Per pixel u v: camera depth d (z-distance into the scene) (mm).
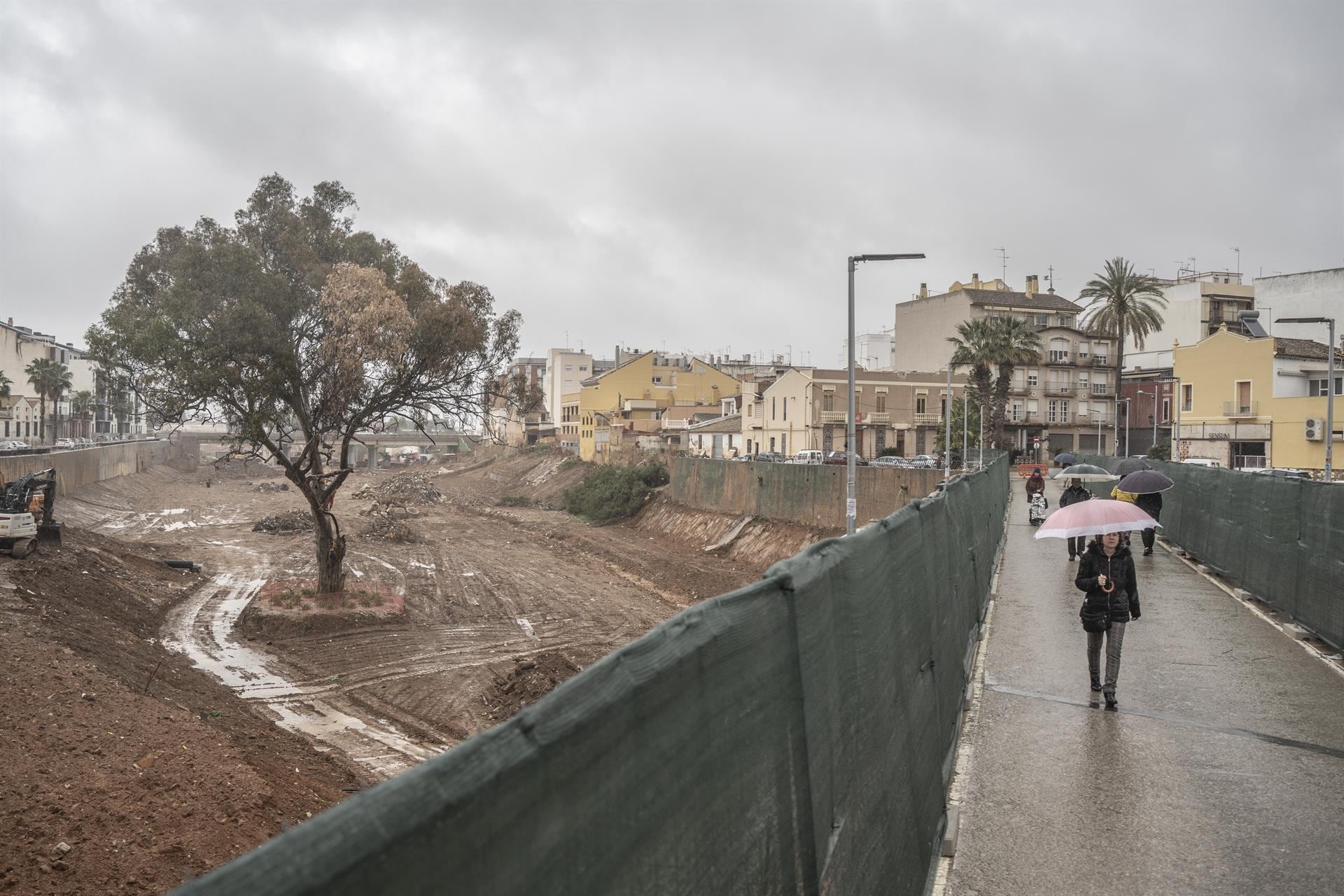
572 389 134125
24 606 21969
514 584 42625
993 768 7887
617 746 2371
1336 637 11742
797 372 79312
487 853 1868
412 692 23797
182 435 123000
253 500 82250
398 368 29234
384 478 111812
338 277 27875
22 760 12594
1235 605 15469
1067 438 86938
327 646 28062
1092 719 9219
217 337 26938
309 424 30156
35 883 9844
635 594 42312
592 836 2248
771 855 3330
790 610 3678
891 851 4977
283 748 17375
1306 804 7039
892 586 5816
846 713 4387
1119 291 72688
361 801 1613
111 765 13125
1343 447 52781
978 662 11578
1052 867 6059
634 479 72188
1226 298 84812
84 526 55438
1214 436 58969
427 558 50625
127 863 10742
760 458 77500
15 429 97188
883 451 79188
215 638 28469
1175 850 6262
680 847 2684
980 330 66812
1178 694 10086
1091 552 9797
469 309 31219
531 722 2051
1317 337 77312
